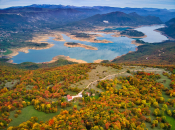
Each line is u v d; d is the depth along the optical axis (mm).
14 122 59281
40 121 58969
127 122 53312
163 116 58094
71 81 104062
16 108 70000
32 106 73000
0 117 59594
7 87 100688
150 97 75562
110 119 55188
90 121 55469
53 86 96250
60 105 74375
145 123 56281
